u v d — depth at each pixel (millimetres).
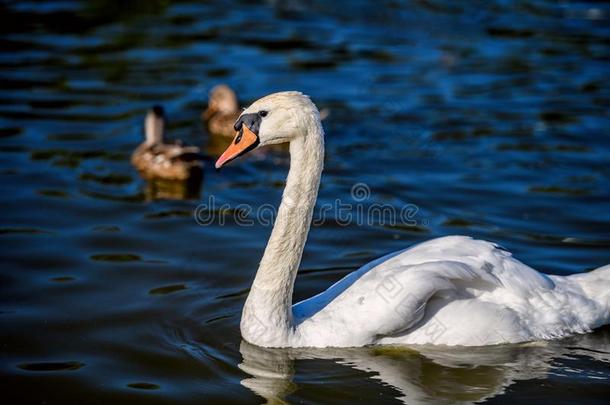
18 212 15234
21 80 22656
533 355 10492
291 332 10703
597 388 9859
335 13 30344
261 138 10562
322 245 14250
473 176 17375
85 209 15547
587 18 30047
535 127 20078
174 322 11570
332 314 10719
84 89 22203
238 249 14023
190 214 15547
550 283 10805
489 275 10406
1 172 17016
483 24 29406
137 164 17750
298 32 27906
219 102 20609
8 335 11125
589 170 17609
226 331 11305
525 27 29031
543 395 9734
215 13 29969
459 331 10547
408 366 10336
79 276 12930
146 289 12555
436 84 23188
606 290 10930
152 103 21484
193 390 9891
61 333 11211
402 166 17938
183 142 19078
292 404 9586
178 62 24562
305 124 10469
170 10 30203
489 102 21828
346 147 18938
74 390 9891
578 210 15656
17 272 12977
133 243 14180
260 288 10711
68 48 25594
